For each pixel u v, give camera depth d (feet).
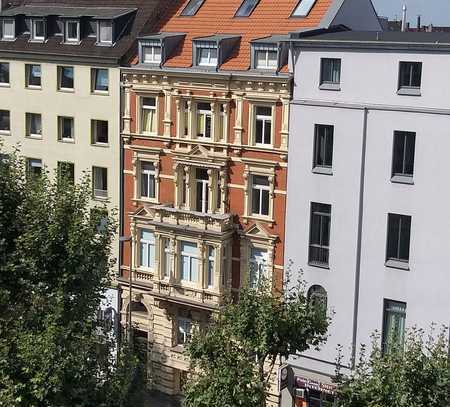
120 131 171.83
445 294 139.85
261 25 161.68
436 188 138.21
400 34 150.82
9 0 197.16
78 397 100.17
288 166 151.84
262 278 133.28
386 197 142.92
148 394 170.19
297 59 148.25
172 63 163.94
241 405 102.06
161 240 165.27
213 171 160.35
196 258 162.30
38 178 131.75
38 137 184.24
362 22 169.58
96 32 175.42
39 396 96.27
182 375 166.81
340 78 145.07
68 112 178.81
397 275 143.95
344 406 98.12
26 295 117.08
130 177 172.14
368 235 145.69
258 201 157.99
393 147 141.28
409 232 142.61
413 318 143.43
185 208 165.17
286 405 156.56
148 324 172.14
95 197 177.88
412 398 94.89
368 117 142.61
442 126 136.15
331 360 151.64
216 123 158.71
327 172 147.84
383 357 101.30
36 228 117.50
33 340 100.27
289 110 150.20
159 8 175.11
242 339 113.19
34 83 183.93
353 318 148.77
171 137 164.35
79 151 178.60
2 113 189.88
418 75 138.62
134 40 171.01
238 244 159.94
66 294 114.42
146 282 170.60
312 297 145.18
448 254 138.62
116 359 113.39
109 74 171.32
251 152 155.74
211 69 158.20
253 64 153.79
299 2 162.40
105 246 123.54
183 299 162.81
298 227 152.35
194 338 113.91
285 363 155.43
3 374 98.27
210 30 166.30
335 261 149.28
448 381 95.55
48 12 184.85
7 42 186.60
